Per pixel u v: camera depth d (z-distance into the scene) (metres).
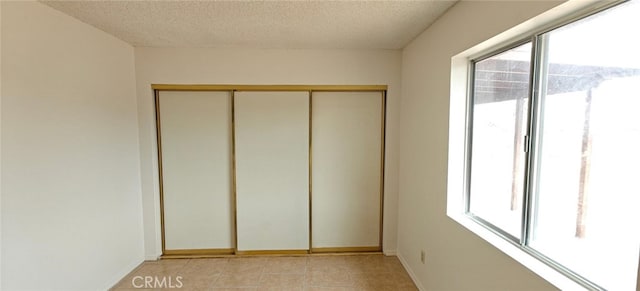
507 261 1.37
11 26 1.60
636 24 0.96
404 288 2.41
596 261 1.11
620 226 1.03
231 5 1.82
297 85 2.81
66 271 1.96
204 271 2.68
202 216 2.97
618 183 1.03
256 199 2.93
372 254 3.03
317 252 3.04
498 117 1.65
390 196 2.96
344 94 2.91
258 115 2.85
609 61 1.05
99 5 1.81
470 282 1.68
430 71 2.18
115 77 2.45
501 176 1.63
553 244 1.29
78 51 2.04
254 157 2.89
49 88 1.82
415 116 2.49
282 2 1.78
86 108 2.12
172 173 2.91
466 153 1.93
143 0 1.75
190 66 2.76
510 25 1.33
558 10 1.12
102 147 2.29
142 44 2.65
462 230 1.76
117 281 2.48
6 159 1.58
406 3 1.79
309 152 2.91
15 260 1.63
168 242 2.98
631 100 0.98
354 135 2.96
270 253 3.00
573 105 1.19
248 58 2.78
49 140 1.82
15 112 1.62
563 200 1.24
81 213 2.08
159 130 2.86
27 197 1.69
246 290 2.37
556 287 1.10
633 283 0.99
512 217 1.54
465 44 1.70
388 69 2.84
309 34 2.37
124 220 2.58
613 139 1.04
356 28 2.23
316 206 3.00
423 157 2.33
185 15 1.97
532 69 1.36
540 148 1.35
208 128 2.88
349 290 2.37
